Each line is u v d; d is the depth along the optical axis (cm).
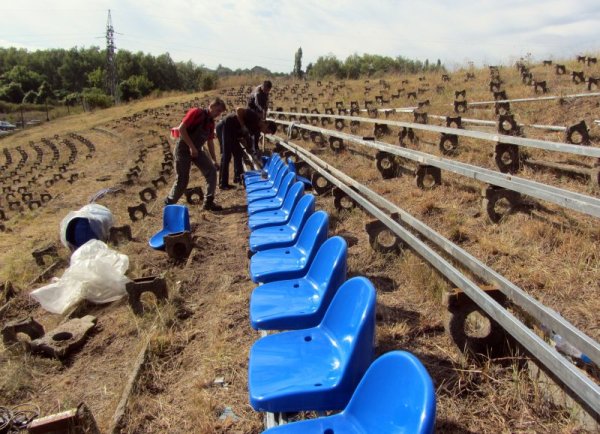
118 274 514
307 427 205
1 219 1238
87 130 3309
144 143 2362
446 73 2473
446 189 620
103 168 1891
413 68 3522
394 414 185
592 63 1647
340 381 225
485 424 253
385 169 754
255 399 224
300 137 1323
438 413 262
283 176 634
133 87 6662
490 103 1157
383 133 1084
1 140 3819
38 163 2422
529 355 281
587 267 369
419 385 175
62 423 275
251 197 621
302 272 355
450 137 791
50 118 5497
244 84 4625
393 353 194
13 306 554
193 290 490
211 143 804
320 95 2628
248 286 473
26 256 769
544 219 467
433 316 355
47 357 403
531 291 354
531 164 633
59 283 521
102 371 374
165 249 581
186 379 340
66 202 1311
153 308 449
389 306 379
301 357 254
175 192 762
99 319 465
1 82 9381
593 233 424
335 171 722
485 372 283
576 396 242
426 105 1456
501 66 2139
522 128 848
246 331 382
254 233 453
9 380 365
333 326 269
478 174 502
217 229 695
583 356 266
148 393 328
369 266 453
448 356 308
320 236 361
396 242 470
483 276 331
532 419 250
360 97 2267
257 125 927
